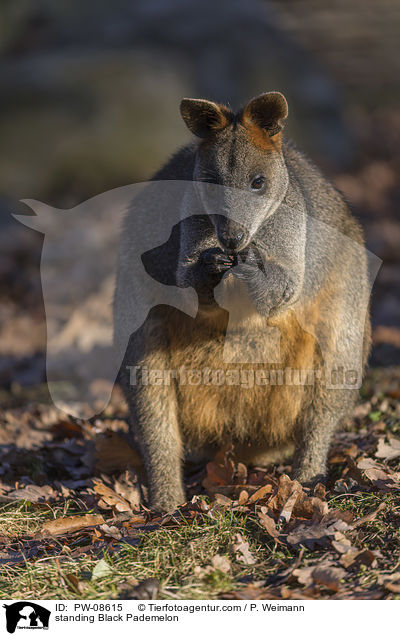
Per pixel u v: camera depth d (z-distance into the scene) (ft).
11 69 111.86
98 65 110.22
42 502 34.60
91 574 27.02
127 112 105.81
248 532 29.04
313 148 112.88
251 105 31.22
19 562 28.09
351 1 145.18
